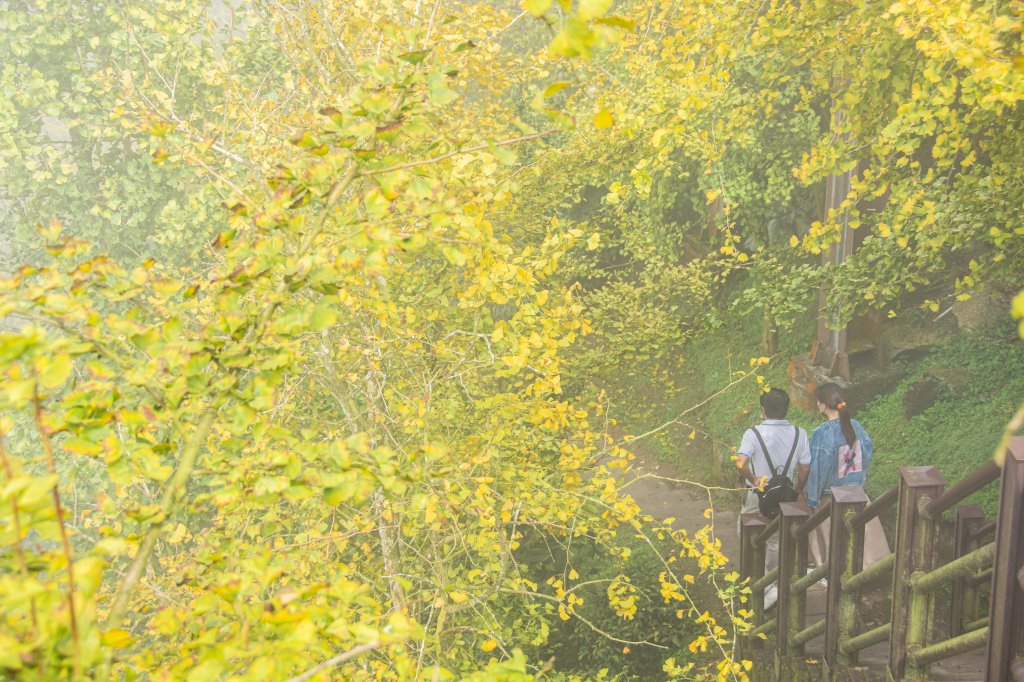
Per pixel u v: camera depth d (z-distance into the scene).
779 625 4.85
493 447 3.96
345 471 1.75
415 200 1.94
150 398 1.71
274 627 1.41
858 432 5.89
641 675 6.65
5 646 1.13
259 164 4.30
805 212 10.48
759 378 4.41
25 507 1.25
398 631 1.50
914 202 4.26
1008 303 8.52
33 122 7.42
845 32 4.59
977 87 3.62
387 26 1.98
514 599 5.59
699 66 4.79
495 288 3.14
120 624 1.54
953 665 3.54
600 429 7.12
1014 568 2.23
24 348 1.33
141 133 6.86
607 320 7.01
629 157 5.46
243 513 3.04
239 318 1.72
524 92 6.41
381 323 3.73
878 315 8.91
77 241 1.61
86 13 7.45
